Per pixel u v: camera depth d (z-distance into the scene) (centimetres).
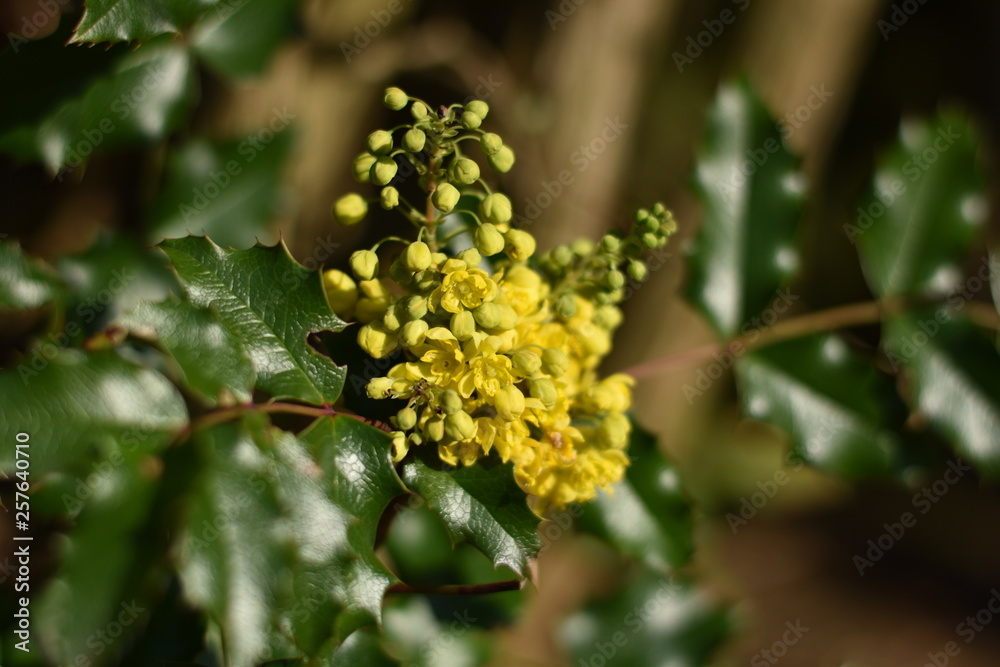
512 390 43
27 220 70
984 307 50
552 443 44
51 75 46
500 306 43
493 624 50
